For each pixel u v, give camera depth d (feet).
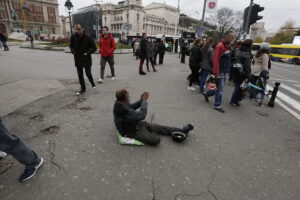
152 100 16.16
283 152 9.43
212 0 35.19
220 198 6.40
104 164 7.77
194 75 19.53
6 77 21.49
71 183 6.71
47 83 19.79
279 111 15.57
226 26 142.31
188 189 6.72
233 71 15.15
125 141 9.07
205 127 11.66
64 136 9.73
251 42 14.43
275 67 55.62
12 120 11.19
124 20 275.59
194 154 8.79
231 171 7.77
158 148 9.09
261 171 7.90
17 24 198.29
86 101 14.93
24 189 6.38
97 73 26.45
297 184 7.27
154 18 293.84
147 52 26.71
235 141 10.21
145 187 6.70
